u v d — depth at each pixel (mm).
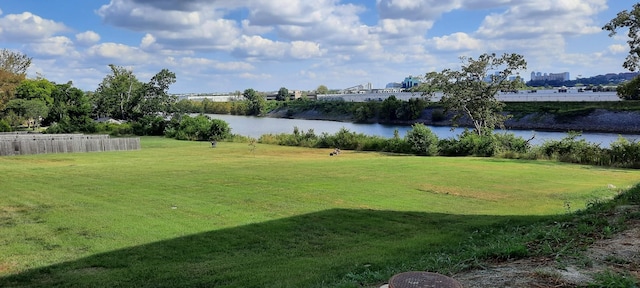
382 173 20547
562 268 4953
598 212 8875
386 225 10875
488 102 40688
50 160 27875
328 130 69250
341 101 115125
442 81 41531
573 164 25703
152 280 7129
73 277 7359
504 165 24234
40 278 7344
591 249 5777
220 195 14695
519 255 5770
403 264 6734
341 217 11695
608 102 61188
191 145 43406
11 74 59938
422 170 21688
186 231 10250
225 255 8523
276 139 46281
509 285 4508
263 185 16781
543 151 29484
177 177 18828
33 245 9164
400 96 123688
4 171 20625
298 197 14461
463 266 5469
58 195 14531
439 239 9250
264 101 135500
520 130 59281
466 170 21766
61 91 81062
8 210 12320
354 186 16719
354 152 37094
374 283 5566
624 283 4172
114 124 63906
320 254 8508
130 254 8586
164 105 72750
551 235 6785
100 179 18125
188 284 6883
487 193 15477
